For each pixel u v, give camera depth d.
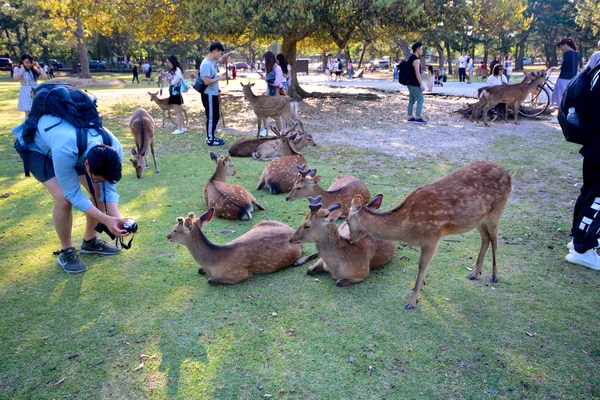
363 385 2.97
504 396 2.88
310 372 3.09
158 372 3.12
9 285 4.25
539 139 10.27
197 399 2.88
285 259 4.49
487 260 4.68
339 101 17.83
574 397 2.87
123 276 4.41
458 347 3.34
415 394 2.90
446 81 32.06
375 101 17.92
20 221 5.76
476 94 19.86
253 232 4.59
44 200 6.52
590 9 43.53
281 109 10.57
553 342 3.38
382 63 68.31
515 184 7.08
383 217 3.93
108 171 3.54
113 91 24.12
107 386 3.01
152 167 8.23
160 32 16.94
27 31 51.16
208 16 13.61
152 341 3.45
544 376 3.05
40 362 3.25
